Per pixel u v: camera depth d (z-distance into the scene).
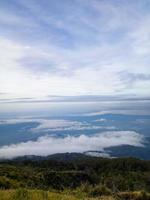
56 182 49.66
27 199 10.05
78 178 60.22
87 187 19.38
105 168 122.50
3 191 10.99
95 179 61.97
